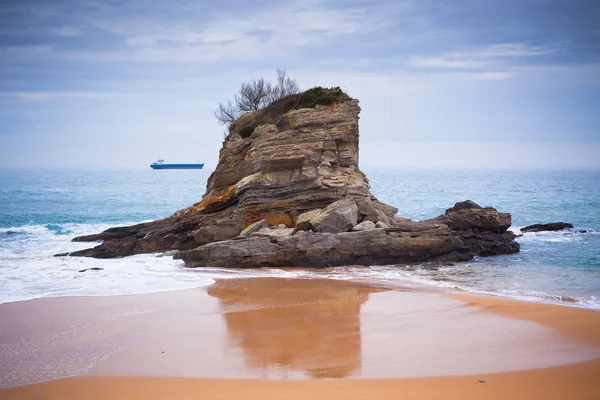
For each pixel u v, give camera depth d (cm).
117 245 3869
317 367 1742
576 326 2128
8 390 1595
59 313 2361
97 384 1628
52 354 1886
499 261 3509
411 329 2125
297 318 2292
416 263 3441
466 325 2164
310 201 3809
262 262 3372
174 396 1532
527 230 4788
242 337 2048
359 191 3891
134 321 2252
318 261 3366
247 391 1554
